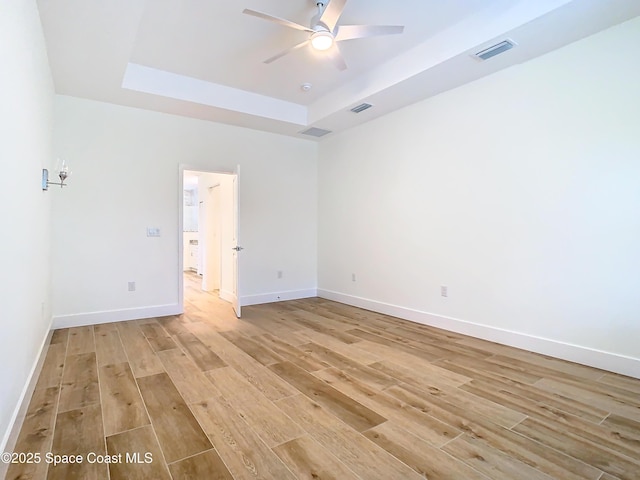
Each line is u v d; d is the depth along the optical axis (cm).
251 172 513
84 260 390
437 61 313
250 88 428
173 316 439
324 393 231
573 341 285
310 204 577
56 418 196
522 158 314
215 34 305
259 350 315
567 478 151
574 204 283
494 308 338
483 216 346
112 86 356
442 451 169
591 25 256
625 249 257
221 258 568
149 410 206
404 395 228
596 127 270
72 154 382
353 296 511
